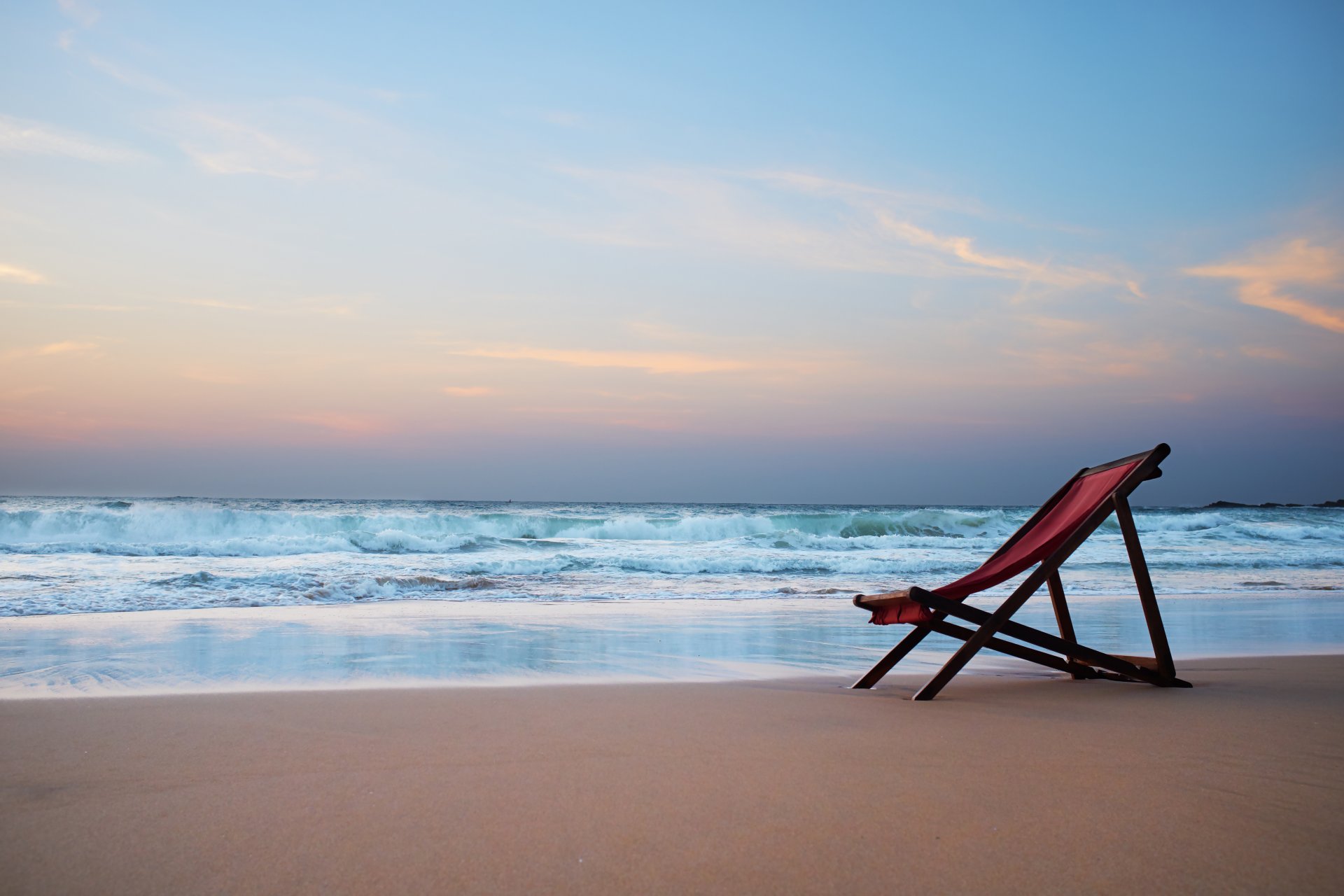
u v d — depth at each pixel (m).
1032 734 3.42
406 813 2.38
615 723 3.68
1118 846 2.10
